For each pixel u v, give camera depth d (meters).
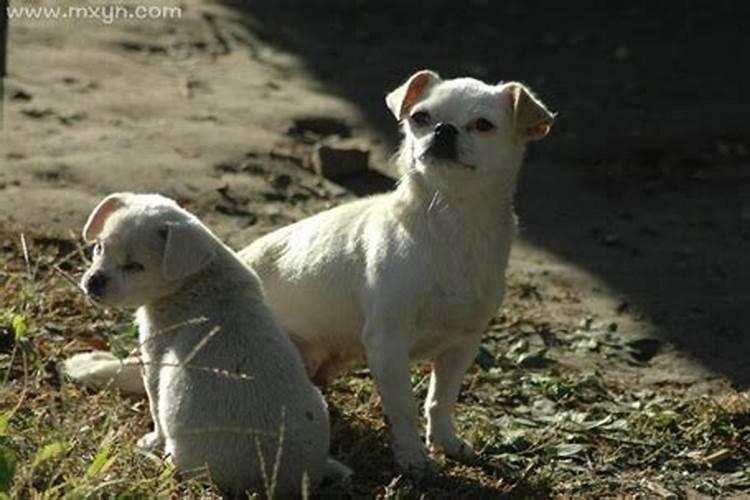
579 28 21.86
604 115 18.41
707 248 14.99
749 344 13.05
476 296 10.15
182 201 14.77
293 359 9.31
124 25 19.84
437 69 19.78
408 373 10.12
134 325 11.46
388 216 10.24
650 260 14.62
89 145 15.76
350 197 15.39
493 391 11.73
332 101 18.03
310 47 20.14
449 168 9.87
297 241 10.68
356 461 10.11
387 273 10.06
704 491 10.48
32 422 9.55
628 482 10.48
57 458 9.05
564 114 18.39
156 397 9.66
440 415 10.52
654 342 12.97
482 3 22.70
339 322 10.47
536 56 20.61
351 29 21.14
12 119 16.19
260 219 14.66
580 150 17.31
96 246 9.71
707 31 21.97
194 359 9.27
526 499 9.96
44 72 17.72
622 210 15.84
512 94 10.15
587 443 10.98
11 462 8.51
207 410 9.09
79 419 9.75
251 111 17.33
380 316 10.07
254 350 9.22
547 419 11.28
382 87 18.75
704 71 20.33
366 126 17.33
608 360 12.59
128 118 16.67
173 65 18.78
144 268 9.41
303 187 15.45
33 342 11.12
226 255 9.62
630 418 11.36
